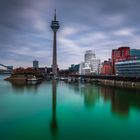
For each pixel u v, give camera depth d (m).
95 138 39.47
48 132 42.97
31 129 45.22
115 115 58.94
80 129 45.28
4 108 68.62
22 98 92.56
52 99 90.31
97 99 90.69
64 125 48.41
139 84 156.88
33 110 65.62
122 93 114.06
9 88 140.12
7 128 45.84
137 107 71.12
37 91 123.19
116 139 39.12
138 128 45.88
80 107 71.50
